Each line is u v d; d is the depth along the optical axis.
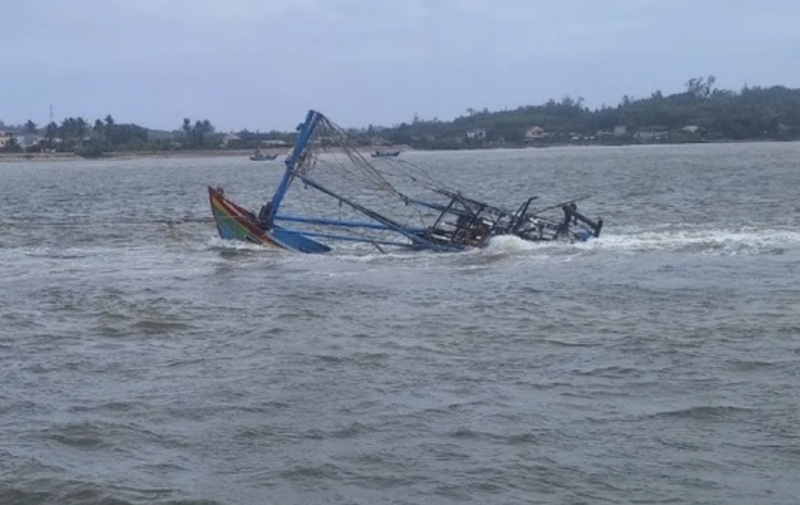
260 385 13.16
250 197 61.41
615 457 10.35
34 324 17.50
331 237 27.69
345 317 17.69
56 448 10.89
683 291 19.66
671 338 15.45
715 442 10.72
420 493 9.58
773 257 24.22
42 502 9.52
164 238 31.56
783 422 11.27
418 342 15.58
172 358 14.80
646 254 25.14
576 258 24.64
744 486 9.57
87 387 13.23
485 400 12.34
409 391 12.79
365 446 10.79
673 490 9.52
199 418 11.82
